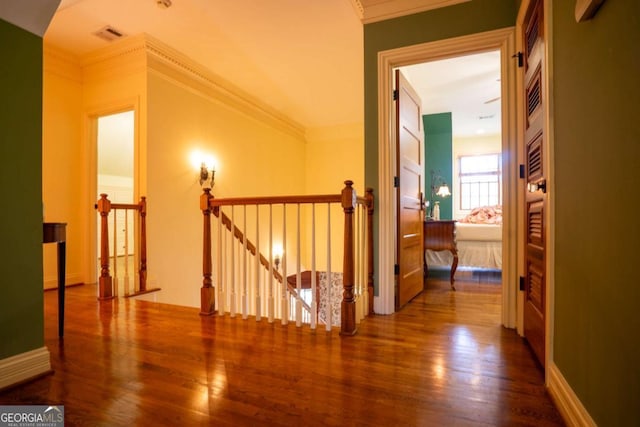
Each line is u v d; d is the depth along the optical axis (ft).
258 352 6.22
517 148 7.45
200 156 13.66
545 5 4.95
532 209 6.30
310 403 4.49
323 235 21.90
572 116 4.02
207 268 8.66
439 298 10.61
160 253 11.96
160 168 11.96
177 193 12.64
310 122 21.25
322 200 7.45
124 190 21.99
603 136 3.20
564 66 4.31
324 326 7.87
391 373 5.36
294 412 4.28
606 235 3.14
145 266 11.34
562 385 4.22
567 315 4.16
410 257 10.26
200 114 13.69
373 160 8.92
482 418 4.14
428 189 19.88
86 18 10.15
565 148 4.27
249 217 16.75
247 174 16.56
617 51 2.91
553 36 4.74
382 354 6.14
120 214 21.68
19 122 5.21
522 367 5.58
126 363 5.74
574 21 3.95
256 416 4.19
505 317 7.70
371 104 8.93
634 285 2.64
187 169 13.08
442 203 19.62
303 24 10.44
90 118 12.71
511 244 7.56
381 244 8.82
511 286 7.60
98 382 5.08
